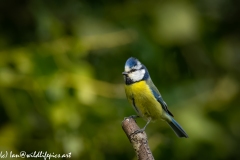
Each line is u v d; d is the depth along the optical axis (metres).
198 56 12.34
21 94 10.56
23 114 10.60
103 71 11.64
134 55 11.69
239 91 12.12
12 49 10.81
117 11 11.82
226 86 12.29
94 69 11.29
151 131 11.17
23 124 10.60
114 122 10.84
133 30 11.59
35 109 10.73
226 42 12.75
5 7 11.63
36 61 10.56
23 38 11.62
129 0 11.96
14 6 11.67
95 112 10.59
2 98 10.52
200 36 12.18
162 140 11.12
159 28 11.61
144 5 11.87
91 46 11.24
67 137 10.45
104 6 11.85
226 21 12.71
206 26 12.41
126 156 11.20
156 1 11.89
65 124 10.41
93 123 10.63
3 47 11.14
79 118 10.50
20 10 11.70
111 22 11.66
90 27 11.39
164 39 11.63
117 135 10.80
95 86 10.80
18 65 10.55
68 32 11.49
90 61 11.71
